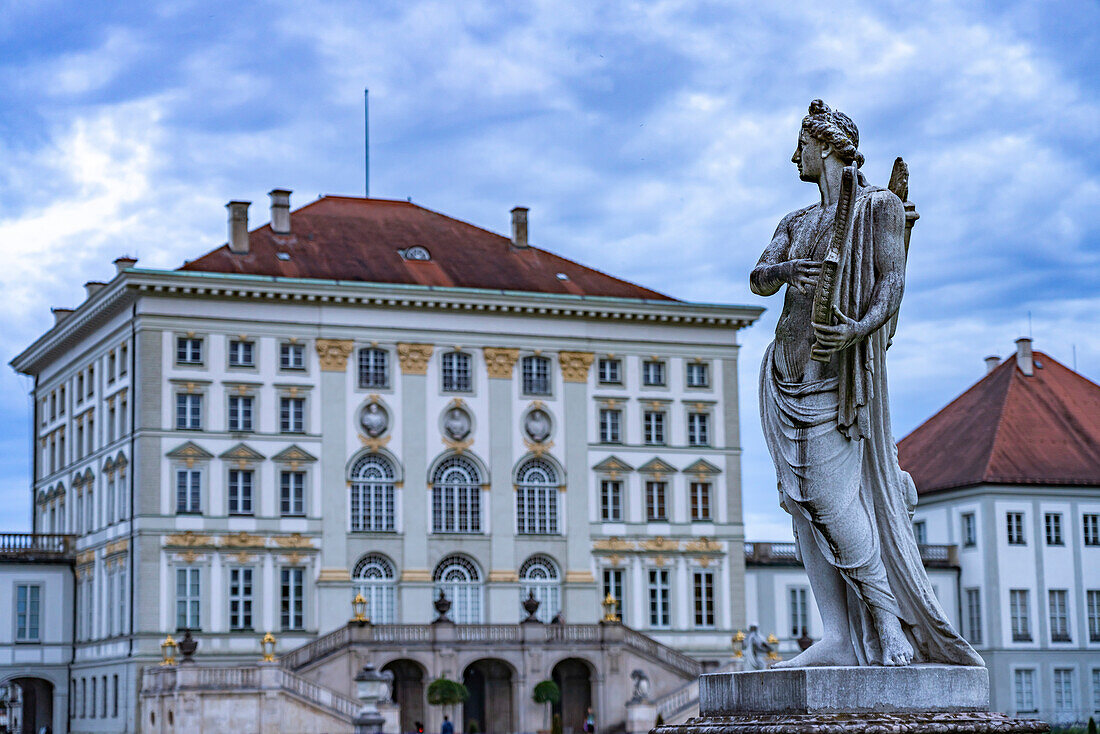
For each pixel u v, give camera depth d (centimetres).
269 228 8700
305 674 7088
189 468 7888
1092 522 8769
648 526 8669
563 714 7869
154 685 6569
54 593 8544
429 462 8300
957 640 746
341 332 8238
